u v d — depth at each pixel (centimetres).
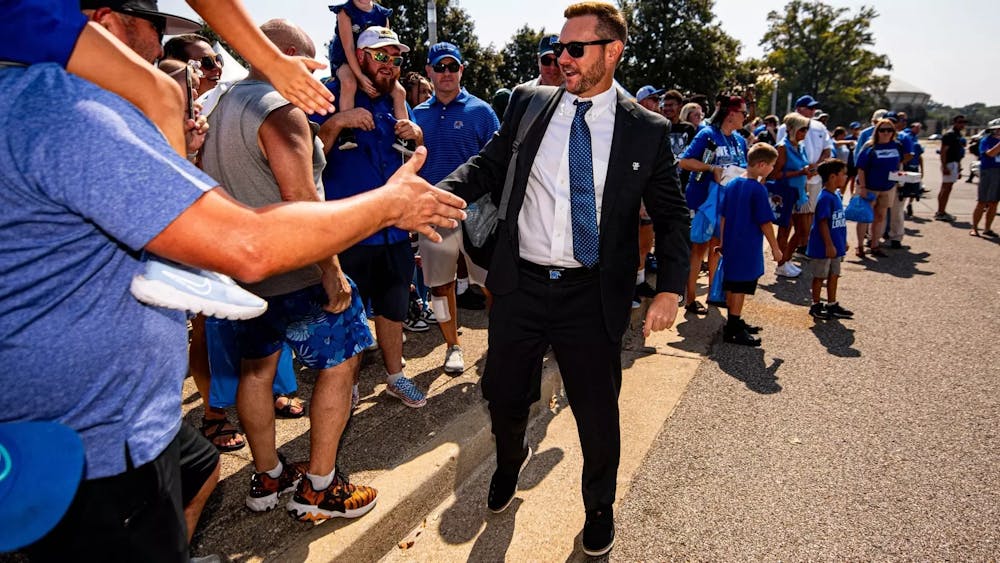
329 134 278
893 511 259
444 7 2681
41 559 107
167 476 117
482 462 289
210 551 202
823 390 381
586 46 193
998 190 871
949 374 404
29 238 91
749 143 854
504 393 222
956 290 611
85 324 97
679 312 530
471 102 395
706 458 301
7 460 90
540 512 255
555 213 206
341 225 106
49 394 96
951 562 228
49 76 91
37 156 86
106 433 102
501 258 217
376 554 221
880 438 321
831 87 6988
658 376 399
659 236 212
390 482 242
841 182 501
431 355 386
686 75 3816
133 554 111
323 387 205
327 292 194
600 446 218
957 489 274
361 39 288
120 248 100
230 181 189
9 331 92
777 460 299
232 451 267
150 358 107
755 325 509
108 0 111
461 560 227
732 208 447
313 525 217
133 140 91
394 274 296
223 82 198
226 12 126
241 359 212
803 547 237
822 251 508
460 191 221
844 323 514
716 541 240
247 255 95
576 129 205
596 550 225
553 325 213
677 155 620
